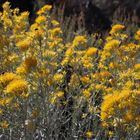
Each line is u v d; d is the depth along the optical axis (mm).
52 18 7492
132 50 4559
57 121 4090
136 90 3672
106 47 4535
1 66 4242
